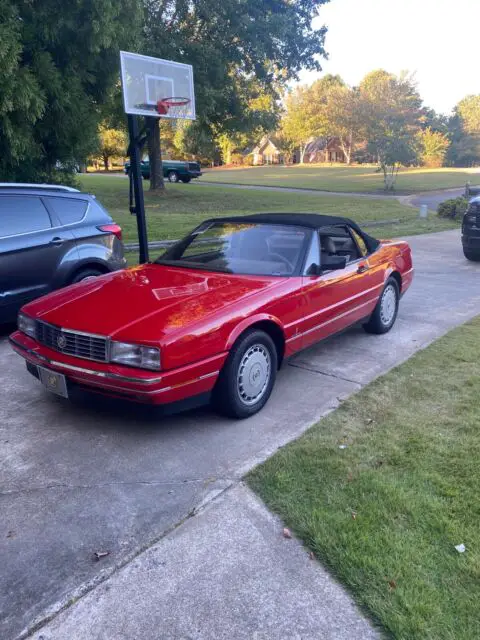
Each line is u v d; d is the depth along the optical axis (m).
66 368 3.82
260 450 3.72
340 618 2.33
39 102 9.43
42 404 4.46
